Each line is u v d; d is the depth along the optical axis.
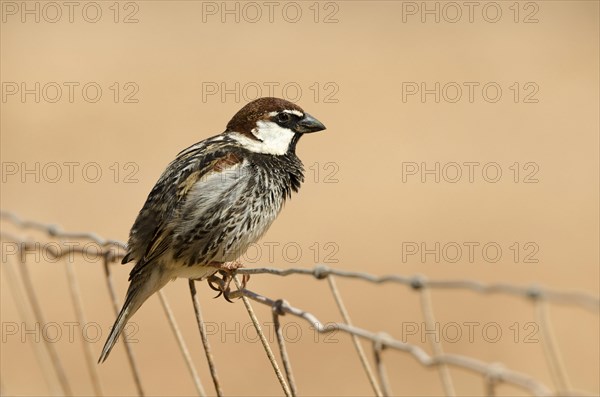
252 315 5.62
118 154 18.11
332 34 25.14
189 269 7.35
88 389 11.32
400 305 12.95
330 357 11.90
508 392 10.80
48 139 18.77
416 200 16.69
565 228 15.41
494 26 25.30
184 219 7.19
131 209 16.05
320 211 16.28
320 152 18.75
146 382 11.49
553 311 12.69
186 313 13.11
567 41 23.98
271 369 11.68
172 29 25.47
